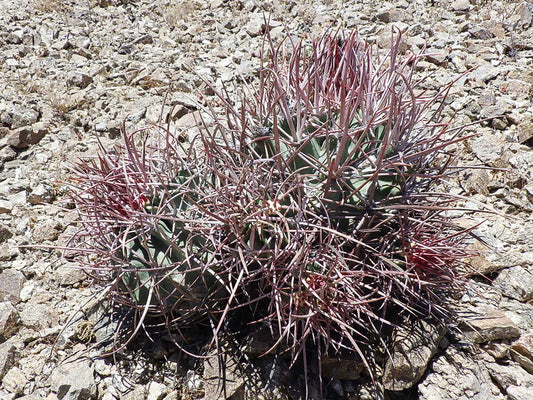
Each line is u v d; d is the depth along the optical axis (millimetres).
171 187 627
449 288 677
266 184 585
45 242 836
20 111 1087
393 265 584
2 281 761
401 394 622
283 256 564
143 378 636
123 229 625
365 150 616
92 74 1220
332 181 579
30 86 1173
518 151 968
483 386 617
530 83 1128
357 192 574
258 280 593
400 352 615
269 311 609
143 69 1228
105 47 1333
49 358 667
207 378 607
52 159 1002
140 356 657
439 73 1180
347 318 591
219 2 1544
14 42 1364
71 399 615
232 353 627
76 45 1341
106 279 654
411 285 623
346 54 660
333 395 616
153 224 581
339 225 599
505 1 1482
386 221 602
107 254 581
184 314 612
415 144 620
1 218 876
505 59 1236
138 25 1454
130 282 603
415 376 608
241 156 625
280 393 596
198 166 659
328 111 592
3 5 1553
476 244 768
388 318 653
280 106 623
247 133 642
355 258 597
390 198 587
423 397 603
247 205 561
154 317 662
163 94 1142
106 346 666
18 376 649
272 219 556
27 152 1021
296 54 651
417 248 611
